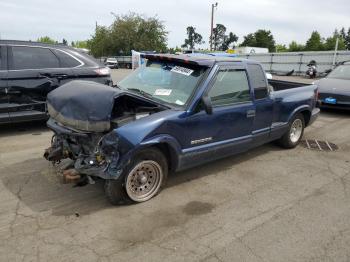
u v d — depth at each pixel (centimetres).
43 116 663
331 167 545
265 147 641
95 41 5706
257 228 355
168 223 358
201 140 434
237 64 482
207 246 320
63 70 674
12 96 622
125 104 403
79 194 411
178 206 395
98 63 742
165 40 5625
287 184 472
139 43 5353
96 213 370
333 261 306
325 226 364
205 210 389
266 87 538
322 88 980
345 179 498
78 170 362
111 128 371
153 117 383
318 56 2752
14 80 620
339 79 1031
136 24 5406
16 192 412
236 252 313
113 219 359
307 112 647
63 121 391
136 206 389
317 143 681
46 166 495
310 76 2398
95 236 328
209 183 464
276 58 3062
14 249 304
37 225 343
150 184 404
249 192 442
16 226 340
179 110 406
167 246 318
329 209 403
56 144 425
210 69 439
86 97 377
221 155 477
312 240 337
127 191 377
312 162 566
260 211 392
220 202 411
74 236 327
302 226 362
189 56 486
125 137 351
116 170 353
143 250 310
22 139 629
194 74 442
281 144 630
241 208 397
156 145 393
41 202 390
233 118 472
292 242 332
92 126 360
